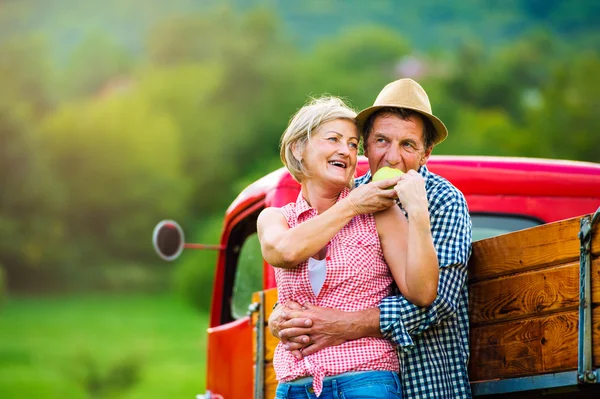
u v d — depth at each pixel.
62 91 57.78
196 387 41.25
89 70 57.97
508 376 3.40
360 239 3.44
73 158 53.75
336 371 3.33
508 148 45.44
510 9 66.62
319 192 3.58
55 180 53.69
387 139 3.67
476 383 3.55
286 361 3.45
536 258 3.29
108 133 53.62
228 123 53.22
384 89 3.74
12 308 53.25
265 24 56.94
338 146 3.54
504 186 4.96
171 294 54.69
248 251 5.74
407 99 3.65
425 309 3.37
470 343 3.64
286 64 54.78
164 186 52.75
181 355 46.88
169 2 66.25
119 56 58.53
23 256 53.59
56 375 42.47
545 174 4.99
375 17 70.81
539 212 4.95
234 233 6.10
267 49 55.91
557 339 3.18
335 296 3.41
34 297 54.25
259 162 51.56
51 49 61.28
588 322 3.02
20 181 53.25
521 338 3.35
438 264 3.46
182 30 57.44
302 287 3.44
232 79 54.16
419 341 3.50
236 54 54.66
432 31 68.25
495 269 3.50
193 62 56.97
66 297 54.28
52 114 56.47
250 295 5.60
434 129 3.73
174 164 53.00
